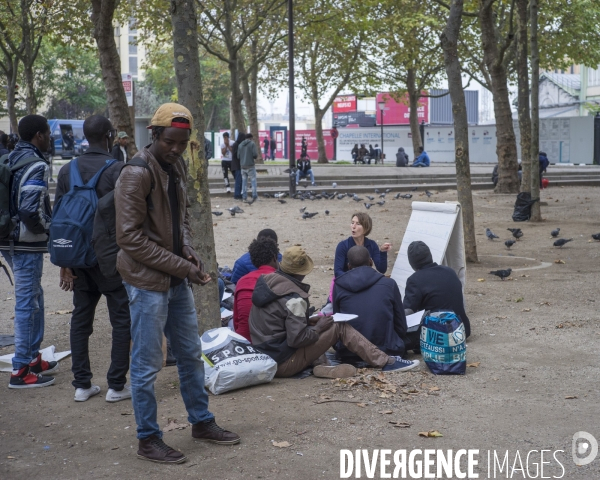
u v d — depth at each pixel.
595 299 8.95
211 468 4.20
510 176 24.48
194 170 6.23
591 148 42.25
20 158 5.74
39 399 5.60
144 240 4.09
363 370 6.05
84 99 62.34
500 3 25.70
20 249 5.81
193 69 6.20
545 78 65.25
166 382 5.95
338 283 6.43
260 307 5.98
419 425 4.83
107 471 4.20
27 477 4.14
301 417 5.01
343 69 40.31
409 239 8.42
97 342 7.35
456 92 11.41
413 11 30.45
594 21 30.39
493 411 5.09
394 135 57.28
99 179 5.26
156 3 25.25
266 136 65.44
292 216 18.86
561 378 5.85
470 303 8.90
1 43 24.28
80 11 22.95
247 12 30.17
